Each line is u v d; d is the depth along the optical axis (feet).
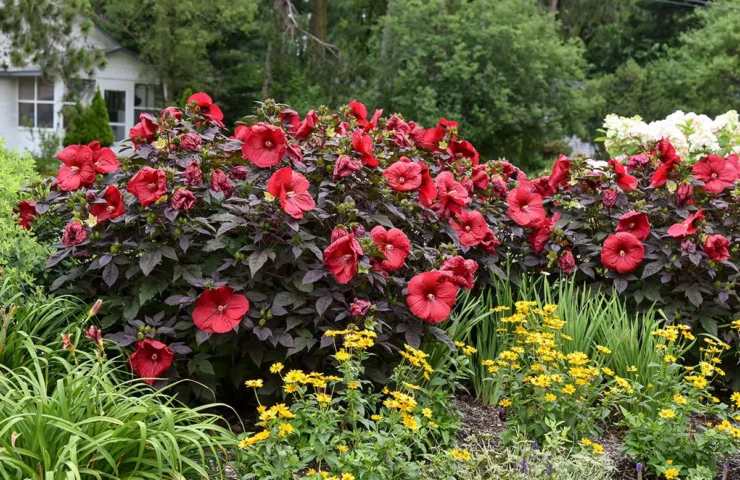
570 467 10.10
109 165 12.59
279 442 9.33
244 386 12.56
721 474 10.99
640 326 14.67
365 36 100.68
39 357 10.43
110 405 9.36
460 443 11.37
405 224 13.55
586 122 92.89
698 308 14.53
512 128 74.38
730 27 84.69
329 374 12.11
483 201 15.49
